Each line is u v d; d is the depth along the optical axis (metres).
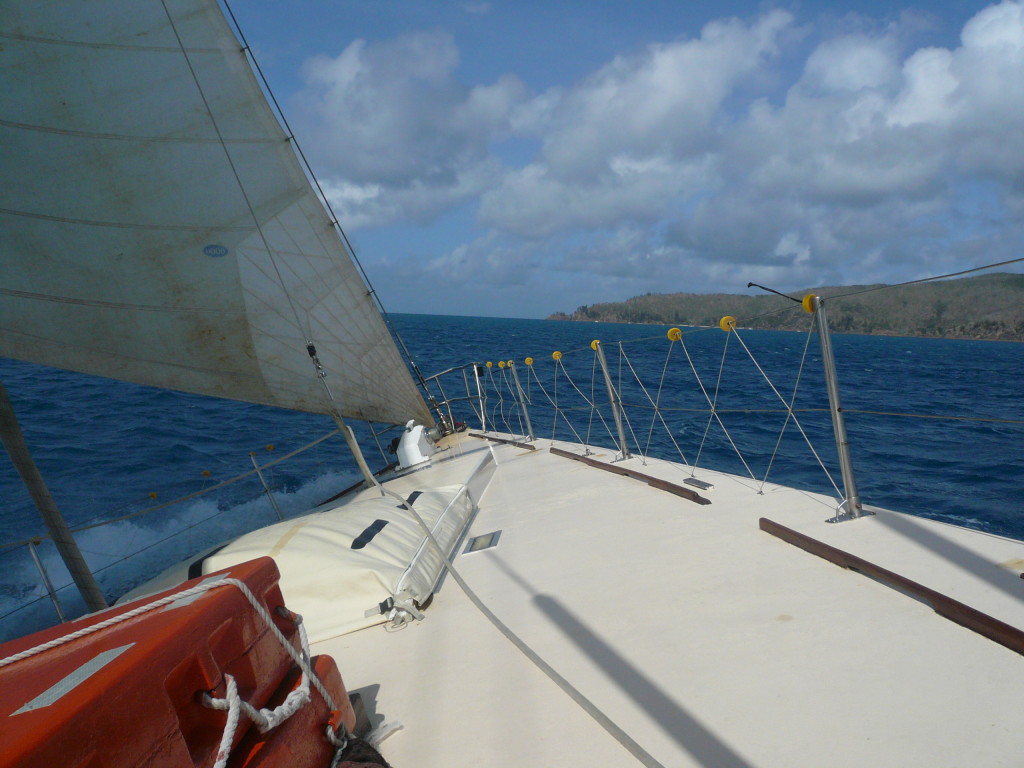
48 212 4.13
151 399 16.00
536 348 40.41
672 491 4.60
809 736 1.90
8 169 3.97
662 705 2.16
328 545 3.30
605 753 1.96
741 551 3.35
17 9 3.85
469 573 3.68
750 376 22.98
